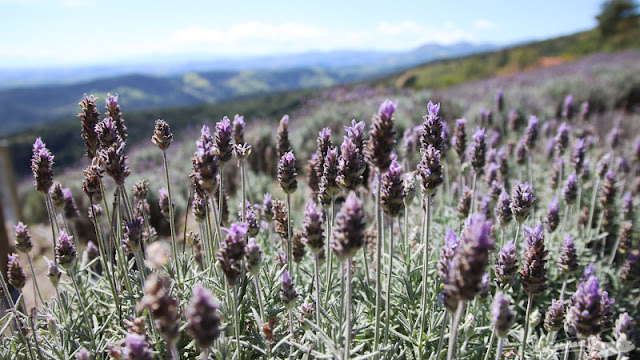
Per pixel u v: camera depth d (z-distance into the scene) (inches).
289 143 153.6
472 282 69.5
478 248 67.9
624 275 153.6
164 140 111.8
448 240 87.7
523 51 1985.7
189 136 619.5
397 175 91.6
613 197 176.4
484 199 167.6
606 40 1876.2
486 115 266.2
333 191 110.4
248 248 92.5
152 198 336.2
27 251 121.3
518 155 209.3
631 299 167.5
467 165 185.0
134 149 618.8
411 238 142.4
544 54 1873.8
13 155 1227.2
